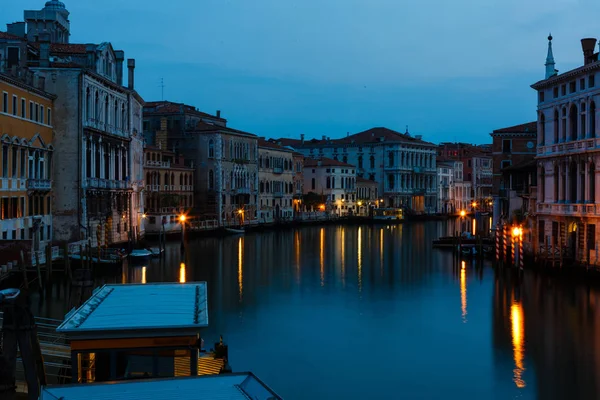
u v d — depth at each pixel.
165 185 81.38
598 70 41.62
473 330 28.80
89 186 52.28
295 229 98.38
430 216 127.12
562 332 28.28
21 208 44.75
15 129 43.50
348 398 20.58
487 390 21.23
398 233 90.31
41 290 34.69
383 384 21.81
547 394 20.86
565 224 44.81
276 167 105.06
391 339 27.36
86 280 24.27
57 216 51.44
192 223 80.56
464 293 37.84
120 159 61.94
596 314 31.58
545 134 48.78
